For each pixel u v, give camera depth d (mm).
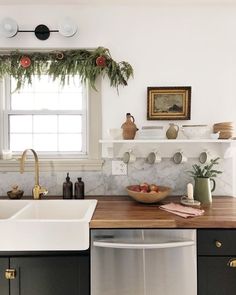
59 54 1970
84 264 1389
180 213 1515
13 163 2027
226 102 2051
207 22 2041
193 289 1388
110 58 1988
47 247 1339
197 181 1841
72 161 2035
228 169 2059
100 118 2043
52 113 2176
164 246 1345
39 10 2021
